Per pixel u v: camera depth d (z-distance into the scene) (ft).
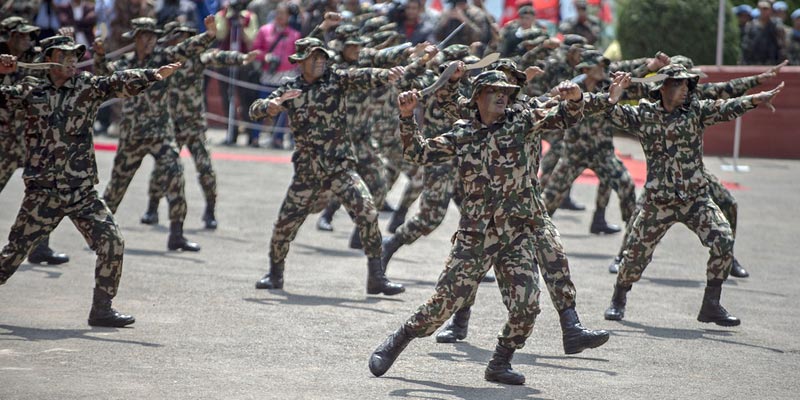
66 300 60.85
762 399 45.44
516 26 104.73
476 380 47.06
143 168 123.44
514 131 45.42
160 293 63.52
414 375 47.55
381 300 63.82
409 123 45.21
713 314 59.98
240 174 120.37
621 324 59.88
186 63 85.51
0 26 66.44
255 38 141.49
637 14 153.99
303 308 60.80
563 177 81.76
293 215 65.31
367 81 63.98
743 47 155.43
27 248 54.49
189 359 48.83
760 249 86.22
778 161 146.30
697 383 47.80
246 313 59.00
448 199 68.74
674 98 58.75
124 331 53.98
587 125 80.28
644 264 60.29
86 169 54.44
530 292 45.29
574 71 83.92
